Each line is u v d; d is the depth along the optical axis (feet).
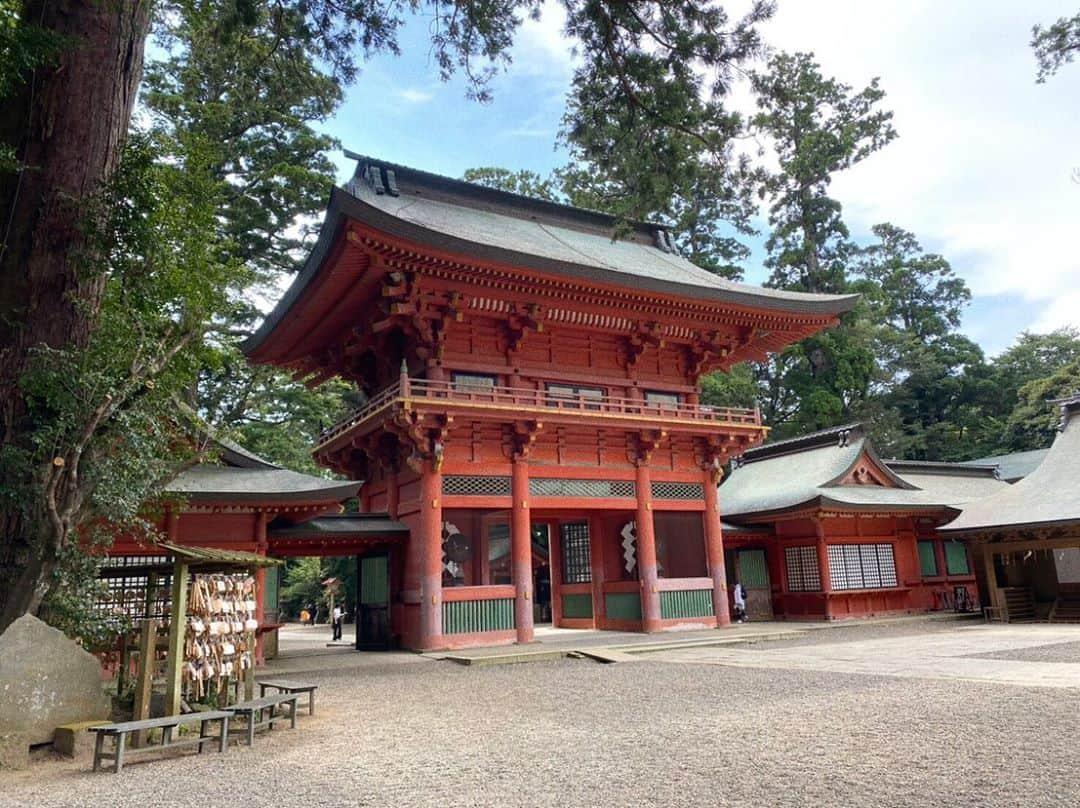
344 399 155.22
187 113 106.63
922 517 106.73
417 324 73.56
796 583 100.48
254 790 23.34
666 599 84.53
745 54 52.13
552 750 27.53
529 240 91.86
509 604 75.15
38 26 34.47
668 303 84.17
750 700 37.50
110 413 34.19
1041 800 18.99
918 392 229.86
